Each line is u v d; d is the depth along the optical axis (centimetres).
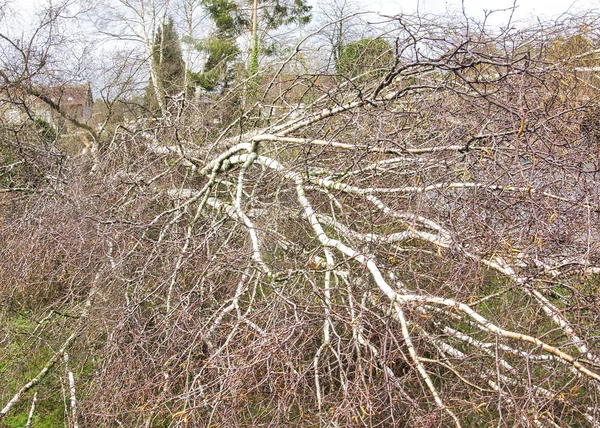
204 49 1638
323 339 333
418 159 370
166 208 541
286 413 279
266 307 314
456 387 301
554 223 329
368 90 486
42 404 396
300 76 473
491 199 343
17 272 444
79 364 386
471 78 414
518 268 327
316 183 462
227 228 444
